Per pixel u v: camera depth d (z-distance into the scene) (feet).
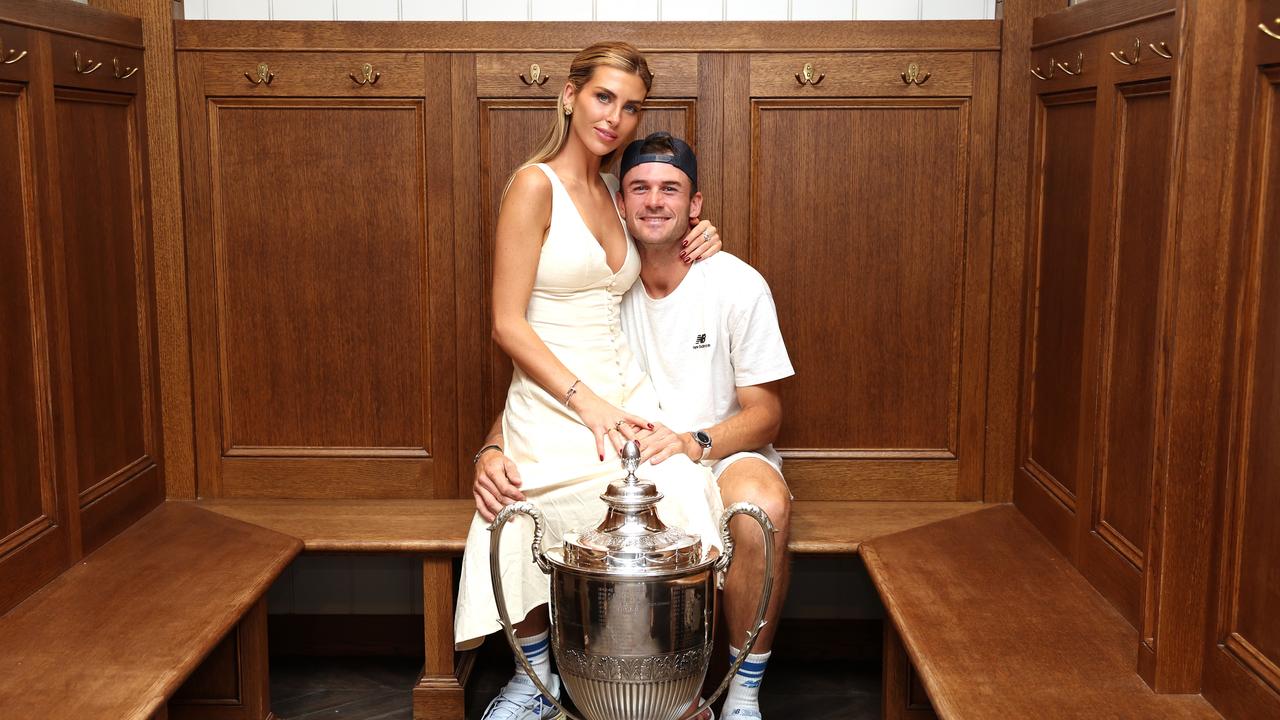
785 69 9.04
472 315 9.28
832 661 9.94
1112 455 7.17
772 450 8.91
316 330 9.34
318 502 9.39
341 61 9.02
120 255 8.55
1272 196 5.31
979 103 9.03
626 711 6.10
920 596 7.30
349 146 9.13
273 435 9.45
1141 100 6.67
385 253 9.24
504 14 9.37
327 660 9.93
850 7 9.35
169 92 9.00
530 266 7.80
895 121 9.10
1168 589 5.88
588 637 5.98
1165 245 5.78
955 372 9.33
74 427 7.73
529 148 9.11
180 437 9.37
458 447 9.43
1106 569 7.18
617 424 7.56
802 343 9.34
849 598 9.96
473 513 9.08
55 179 7.42
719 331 8.34
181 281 9.20
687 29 9.00
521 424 7.92
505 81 9.03
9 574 6.90
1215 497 5.81
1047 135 8.63
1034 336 8.91
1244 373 5.56
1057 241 8.32
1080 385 7.67
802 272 9.27
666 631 5.95
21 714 5.73
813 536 8.50
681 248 8.30
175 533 8.50
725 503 7.73
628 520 6.13
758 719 7.73
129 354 8.70
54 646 6.49
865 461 9.44
